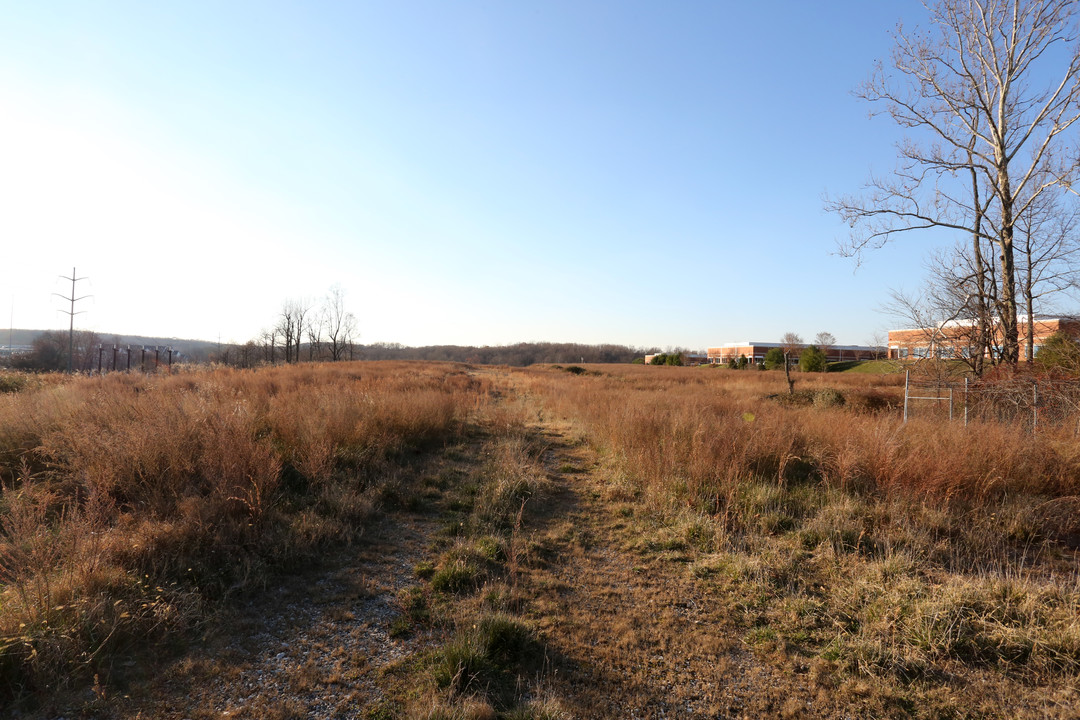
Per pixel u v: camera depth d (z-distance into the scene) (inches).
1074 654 131.6
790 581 173.2
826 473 281.7
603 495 279.3
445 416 427.8
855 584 167.5
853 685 123.3
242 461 213.6
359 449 303.3
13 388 519.8
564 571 187.2
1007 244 550.3
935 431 317.7
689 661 134.2
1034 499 237.5
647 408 424.8
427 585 170.6
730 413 431.2
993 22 557.0
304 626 144.4
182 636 134.2
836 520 216.7
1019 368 472.7
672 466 283.7
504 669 126.8
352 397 386.3
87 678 115.6
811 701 119.3
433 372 1283.2
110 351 2209.6
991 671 129.0
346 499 229.0
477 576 175.9
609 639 143.3
